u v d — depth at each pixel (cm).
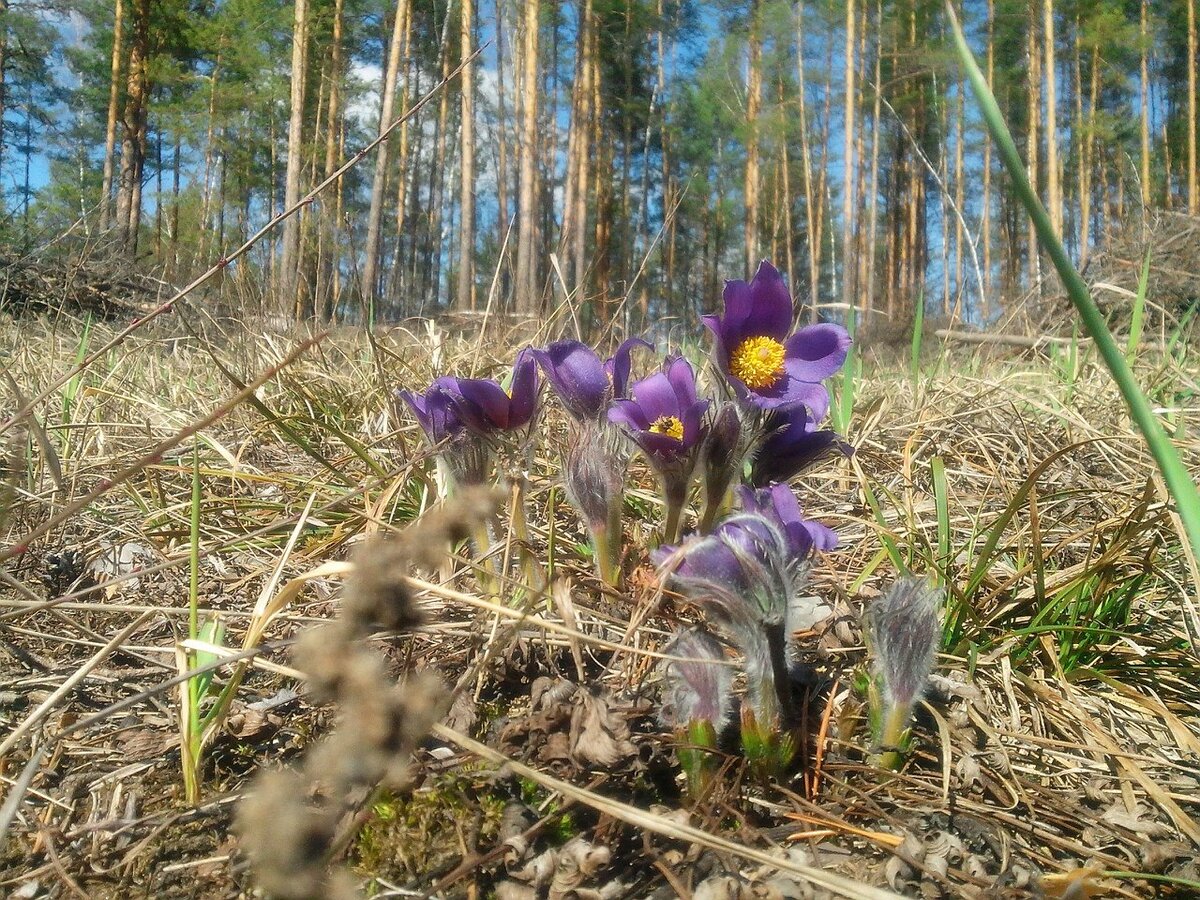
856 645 36
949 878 25
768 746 28
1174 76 624
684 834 23
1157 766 31
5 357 98
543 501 51
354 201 602
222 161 534
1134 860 26
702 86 632
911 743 31
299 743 31
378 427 65
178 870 26
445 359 74
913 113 588
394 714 16
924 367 104
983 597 39
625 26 609
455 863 25
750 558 27
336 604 41
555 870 25
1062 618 38
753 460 39
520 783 29
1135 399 19
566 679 34
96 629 40
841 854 26
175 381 84
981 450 61
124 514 52
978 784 29
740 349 38
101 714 26
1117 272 196
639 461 57
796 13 561
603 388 38
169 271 219
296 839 15
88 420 65
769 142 602
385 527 41
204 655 32
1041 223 18
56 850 27
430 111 642
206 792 29
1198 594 36
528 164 463
